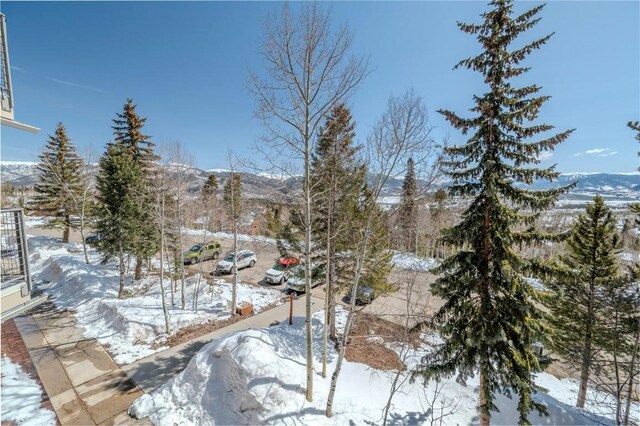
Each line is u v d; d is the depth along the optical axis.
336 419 8.17
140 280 19.62
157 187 13.86
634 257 23.66
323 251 12.47
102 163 17.77
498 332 7.22
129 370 10.46
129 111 20.06
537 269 7.32
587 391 12.55
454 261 8.09
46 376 9.94
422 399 9.76
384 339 13.09
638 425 9.84
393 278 14.62
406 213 10.05
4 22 6.47
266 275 21.14
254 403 7.99
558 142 6.77
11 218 6.77
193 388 8.91
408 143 7.27
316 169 9.83
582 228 11.51
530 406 7.02
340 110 9.27
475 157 7.64
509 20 7.08
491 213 7.49
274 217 12.69
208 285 18.58
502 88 7.27
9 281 6.64
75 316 14.50
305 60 7.41
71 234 33.41
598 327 10.88
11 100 6.53
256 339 9.57
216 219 28.91
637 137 9.41
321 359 11.05
